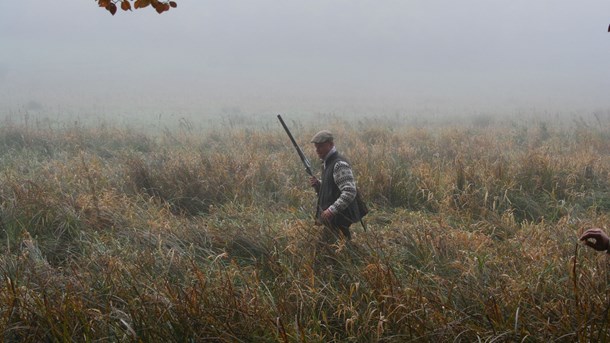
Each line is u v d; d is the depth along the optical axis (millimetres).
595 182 9000
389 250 5258
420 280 4434
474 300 3926
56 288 4098
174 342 3461
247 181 8406
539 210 7559
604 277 4180
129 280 4273
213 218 7070
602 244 2916
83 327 3430
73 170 9016
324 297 4008
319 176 9336
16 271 4504
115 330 3553
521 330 3320
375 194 8023
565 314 3447
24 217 6297
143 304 3693
